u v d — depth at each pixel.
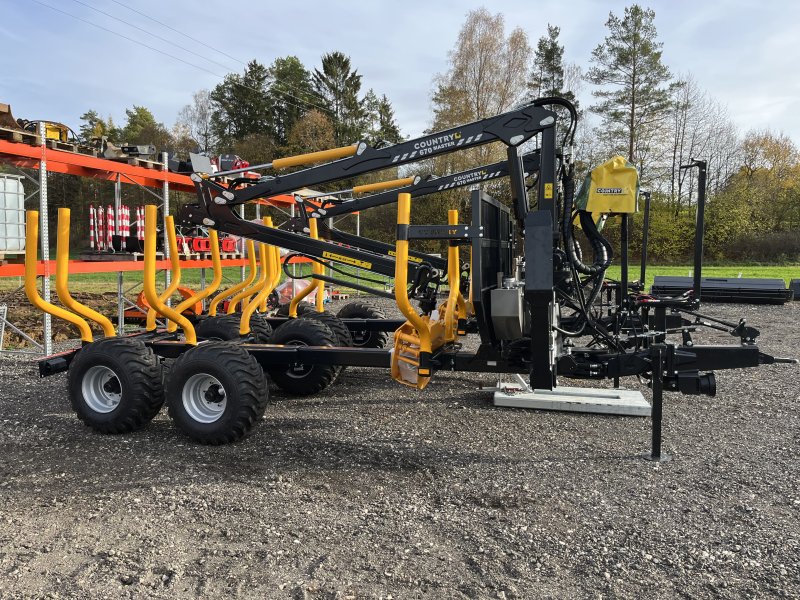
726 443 4.68
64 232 4.84
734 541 3.10
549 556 2.96
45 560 2.92
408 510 3.49
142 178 11.00
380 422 5.26
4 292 15.39
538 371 4.24
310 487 3.84
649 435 4.89
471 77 38.38
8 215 8.33
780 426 5.12
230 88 53.03
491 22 38.03
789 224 40.09
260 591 2.65
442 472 4.10
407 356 4.69
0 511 3.48
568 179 4.50
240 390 4.50
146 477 4.00
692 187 40.56
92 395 4.97
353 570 2.83
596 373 4.41
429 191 6.31
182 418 4.67
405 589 2.67
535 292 4.00
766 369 7.48
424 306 5.42
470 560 2.92
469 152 34.84
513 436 4.86
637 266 30.52
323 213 7.32
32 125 8.35
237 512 3.47
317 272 7.89
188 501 3.62
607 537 3.15
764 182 42.69
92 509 3.51
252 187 5.56
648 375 4.56
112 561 2.90
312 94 52.84
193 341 5.31
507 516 3.41
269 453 4.48
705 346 4.33
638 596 2.61
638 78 38.22
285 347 5.11
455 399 6.05
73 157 8.78
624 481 3.92
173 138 52.69
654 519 3.36
